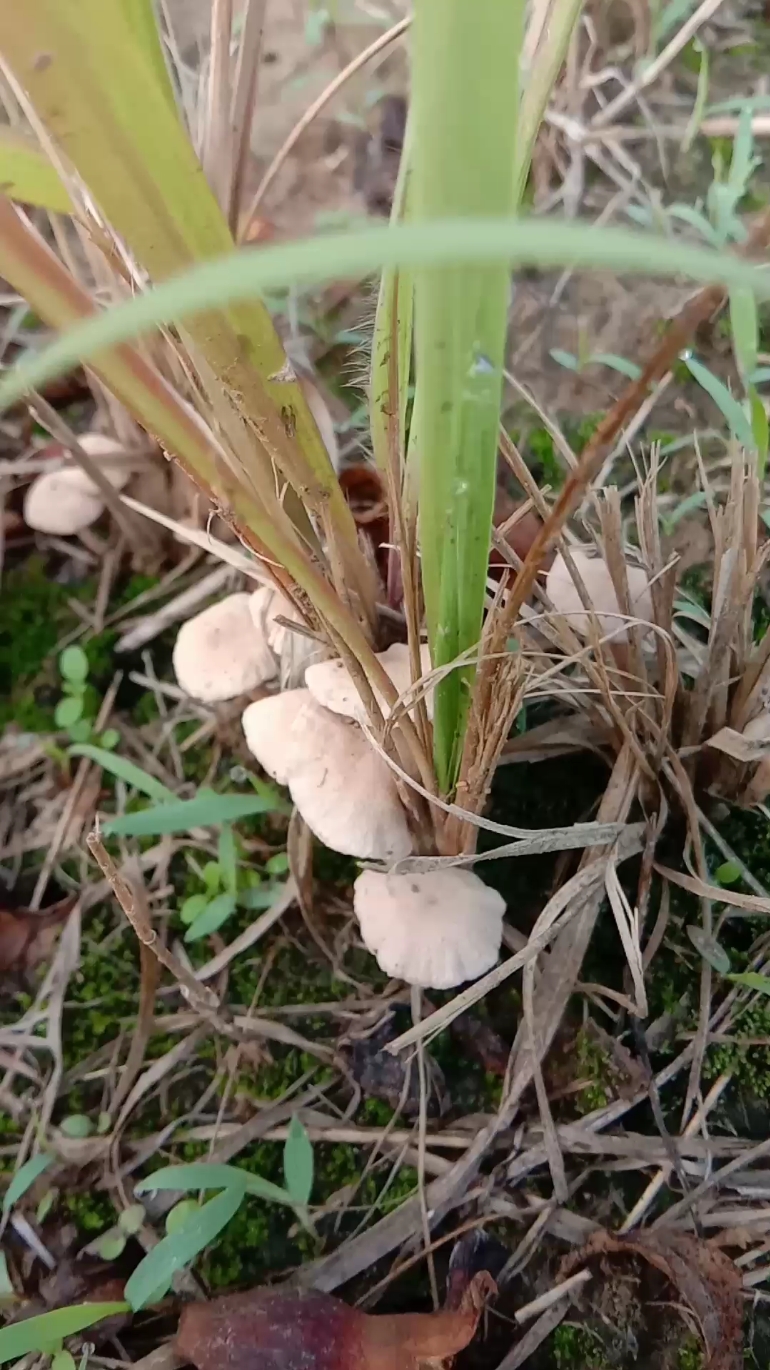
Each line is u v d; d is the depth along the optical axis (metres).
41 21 0.05
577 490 0.08
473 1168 0.14
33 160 0.08
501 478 0.19
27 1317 0.13
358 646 0.10
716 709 0.15
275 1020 0.16
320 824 0.13
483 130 0.06
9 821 0.18
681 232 0.21
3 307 0.23
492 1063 0.15
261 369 0.09
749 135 0.18
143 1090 0.15
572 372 0.21
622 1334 0.13
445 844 0.14
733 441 0.14
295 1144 0.14
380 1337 0.12
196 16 0.23
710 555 0.19
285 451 0.09
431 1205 0.14
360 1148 0.15
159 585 0.20
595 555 0.16
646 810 0.16
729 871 0.15
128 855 0.18
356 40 0.24
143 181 0.06
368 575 0.14
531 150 0.09
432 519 0.09
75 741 0.19
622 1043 0.15
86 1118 0.15
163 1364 0.13
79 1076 0.16
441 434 0.08
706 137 0.23
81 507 0.19
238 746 0.18
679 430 0.20
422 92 0.06
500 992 0.15
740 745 0.14
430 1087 0.15
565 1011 0.15
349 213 0.21
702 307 0.06
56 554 0.21
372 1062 0.15
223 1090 0.15
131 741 0.19
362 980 0.16
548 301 0.22
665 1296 0.13
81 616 0.20
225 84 0.12
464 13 0.05
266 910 0.17
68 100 0.05
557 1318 0.13
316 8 0.25
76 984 0.17
